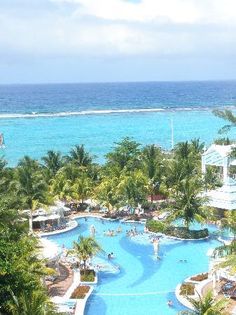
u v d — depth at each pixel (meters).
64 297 50.50
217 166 88.06
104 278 57.50
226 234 65.56
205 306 39.59
